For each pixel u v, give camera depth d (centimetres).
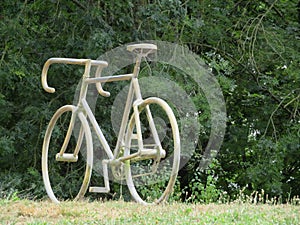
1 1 1788
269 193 1881
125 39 1781
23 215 866
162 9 1775
